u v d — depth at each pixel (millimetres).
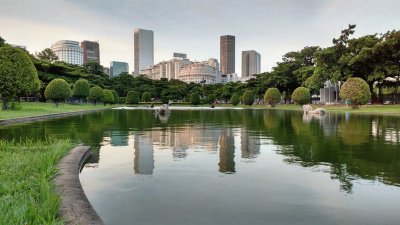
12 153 7301
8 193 4254
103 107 49688
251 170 6465
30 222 3186
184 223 3801
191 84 95938
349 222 3846
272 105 54531
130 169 6570
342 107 43812
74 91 50000
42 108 33000
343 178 5805
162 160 7539
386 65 43906
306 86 55688
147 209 4258
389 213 4129
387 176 5934
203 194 4875
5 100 27906
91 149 9133
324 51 47812
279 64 66625
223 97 84312
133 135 12680
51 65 61844
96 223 3533
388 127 16094
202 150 9008
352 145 9828
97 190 5090
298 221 3869
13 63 26766
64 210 3801
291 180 5672
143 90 85688
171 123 19359
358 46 45438
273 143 10398
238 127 16516
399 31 41844
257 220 3891
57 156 6762
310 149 9102
